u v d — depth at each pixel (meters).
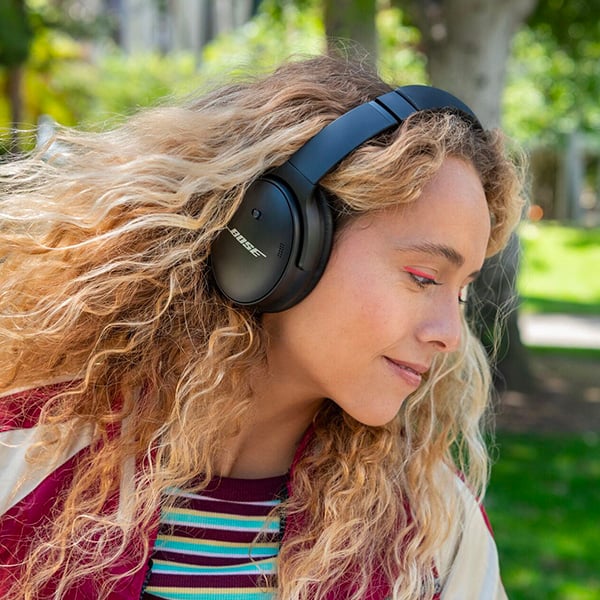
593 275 13.96
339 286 0.94
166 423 1.02
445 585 1.13
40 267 1.06
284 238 0.94
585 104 9.45
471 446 1.24
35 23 7.30
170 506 1.01
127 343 1.05
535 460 4.73
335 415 1.12
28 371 1.04
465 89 5.32
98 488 1.00
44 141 1.13
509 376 6.38
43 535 0.98
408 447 1.16
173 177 1.03
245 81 1.13
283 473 1.10
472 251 0.96
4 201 1.09
